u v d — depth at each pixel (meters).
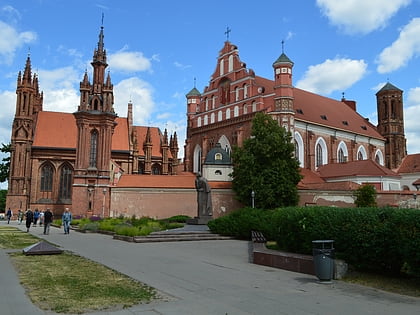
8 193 74.56
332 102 89.81
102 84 65.44
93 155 62.41
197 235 34.03
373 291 13.53
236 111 69.38
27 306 10.84
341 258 17.00
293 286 14.35
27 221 42.91
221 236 34.50
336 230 17.16
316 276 15.62
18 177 74.94
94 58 66.00
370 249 15.73
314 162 70.25
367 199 53.03
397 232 14.59
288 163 53.22
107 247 27.25
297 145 68.31
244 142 54.94
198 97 82.50
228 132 70.25
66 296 12.02
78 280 14.63
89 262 19.41
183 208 58.47
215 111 74.25
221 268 18.47
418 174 85.31
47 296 12.00
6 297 11.88
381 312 10.77
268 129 53.34
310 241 18.50
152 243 30.33
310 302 11.87
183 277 15.87
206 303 11.51
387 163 94.38
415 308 11.22
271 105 64.81
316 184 59.56
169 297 12.16
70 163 79.31
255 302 11.76
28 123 77.31
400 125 95.75
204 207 41.00
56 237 35.88
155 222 44.38
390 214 15.32
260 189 51.41
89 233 41.59
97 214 59.50
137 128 96.31
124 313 10.26
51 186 78.12
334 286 14.37
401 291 13.49
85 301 11.41
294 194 52.62
